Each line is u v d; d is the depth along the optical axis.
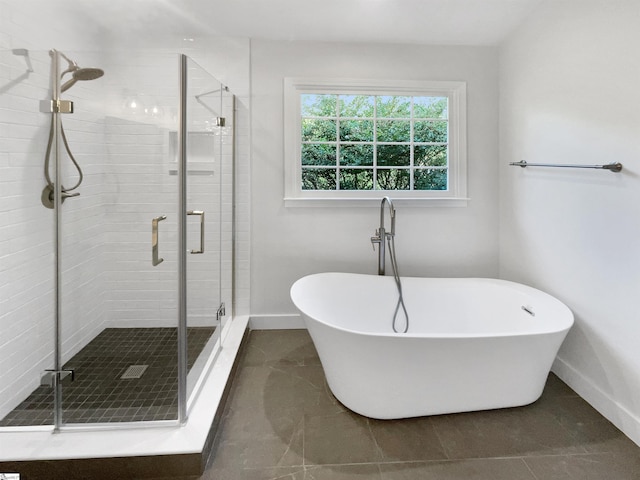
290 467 1.64
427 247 3.13
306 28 2.81
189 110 2.00
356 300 2.76
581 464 1.66
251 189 3.03
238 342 2.61
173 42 2.90
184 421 1.74
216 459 1.68
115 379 1.79
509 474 1.60
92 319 1.88
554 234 2.40
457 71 3.04
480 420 1.95
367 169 3.25
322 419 1.96
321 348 2.06
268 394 2.20
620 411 1.88
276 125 3.01
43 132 1.91
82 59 1.93
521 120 2.74
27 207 1.86
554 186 2.39
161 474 1.56
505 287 2.60
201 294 2.16
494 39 2.95
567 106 2.24
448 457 1.70
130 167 1.92
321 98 3.15
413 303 2.79
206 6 2.55
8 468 1.50
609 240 1.94
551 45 2.38
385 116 3.20
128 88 1.96
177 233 1.89
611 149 1.91
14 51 1.85
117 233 1.92
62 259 1.89
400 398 1.92
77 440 1.61
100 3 2.49
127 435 1.65
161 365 1.80
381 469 1.63
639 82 1.74
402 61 3.02
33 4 2.14
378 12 2.62
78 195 1.93
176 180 1.94
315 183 3.23
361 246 3.11
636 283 1.78
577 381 2.20
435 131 3.23
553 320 2.18
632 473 1.60
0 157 1.83
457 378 1.92
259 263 3.09
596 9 1.99
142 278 1.91
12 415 1.77
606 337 1.97
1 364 1.82
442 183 3.25
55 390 1.78
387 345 1.83
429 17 2.67
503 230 3.06
